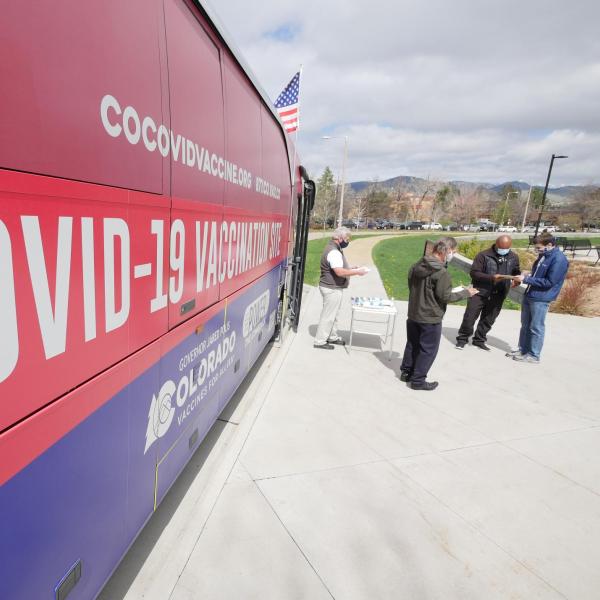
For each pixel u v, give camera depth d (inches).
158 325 71.6
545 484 125.8
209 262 94.9
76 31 45.0
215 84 92.0
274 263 183.3
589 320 343.9
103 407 56.9
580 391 197.8
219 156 97.0
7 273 38.3
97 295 52.7
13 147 37.8
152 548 91.9
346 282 231.1
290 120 246.8
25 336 41.3
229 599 80.8
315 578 87.4
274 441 138.3
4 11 35.9
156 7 63.4
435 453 138.2
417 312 177.8
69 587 54.5
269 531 99.0
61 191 44.4
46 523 48.0
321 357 223.8
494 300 246.1
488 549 99.2
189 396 91.7
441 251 169.5
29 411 43.0
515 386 199.6
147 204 63.7
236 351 129.7
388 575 89.7
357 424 153.6
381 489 117.6
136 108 58.6
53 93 42.3
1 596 42.1
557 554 99.2
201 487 113.4
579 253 1000.9
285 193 197.3
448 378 204.5
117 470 63.6
